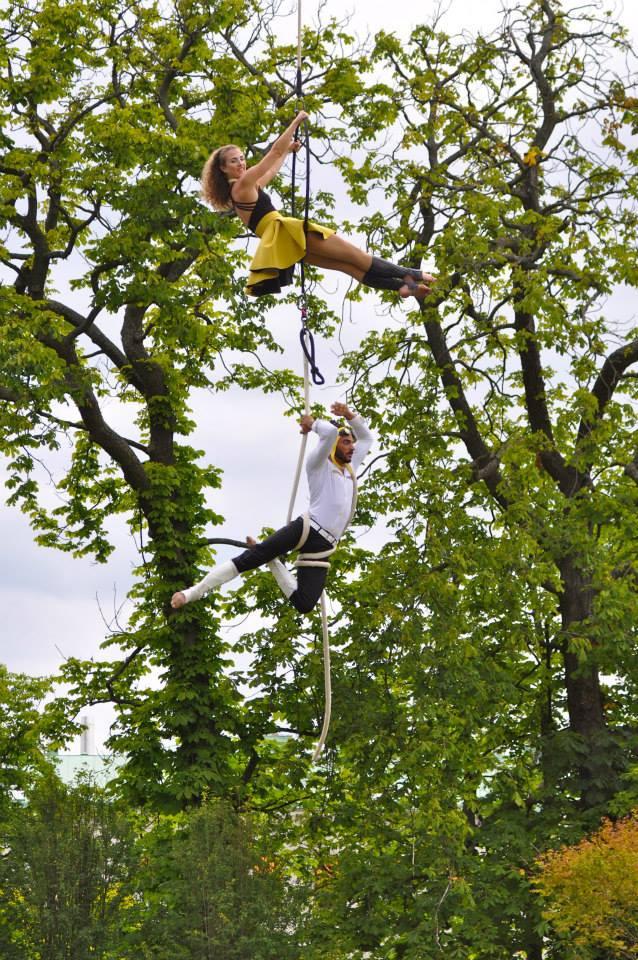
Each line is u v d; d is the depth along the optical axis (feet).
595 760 76.02
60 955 60.44
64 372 77.92
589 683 81.05
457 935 69.92
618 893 57.67
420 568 77.51
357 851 76.43
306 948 63.62
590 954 62.28
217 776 77.87
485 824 77.25
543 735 82.17
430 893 69.97
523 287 75.56
